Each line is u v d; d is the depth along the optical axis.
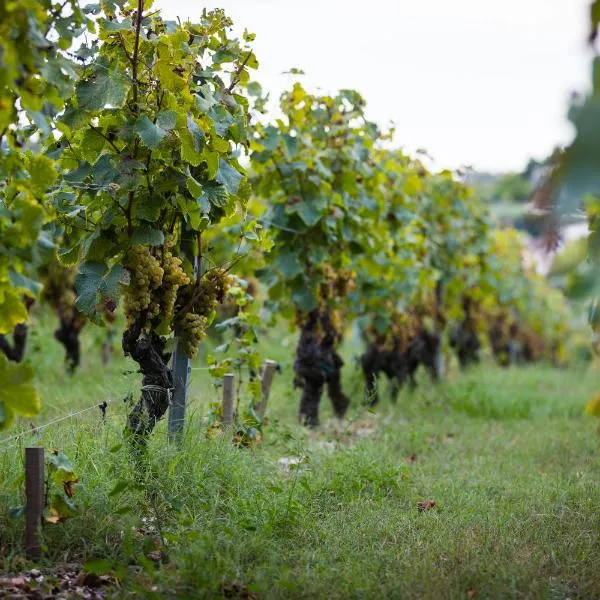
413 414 15.01
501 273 25.08
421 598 5.93
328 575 6.28
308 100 12.06
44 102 5.97
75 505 6.80
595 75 4.36
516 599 6.02
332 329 13.20
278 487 7.81
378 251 13.27
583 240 5.90
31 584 5.99
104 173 7.27
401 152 14.39
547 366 31.42
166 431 8.41
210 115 7.95
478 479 9.68
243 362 10.41
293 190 11.49
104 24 7.37
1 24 5.27
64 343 15.28
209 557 6.32
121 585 6.13
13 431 8.80
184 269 8.09
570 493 8.96
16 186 5.98
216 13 8.23
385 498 8.64
